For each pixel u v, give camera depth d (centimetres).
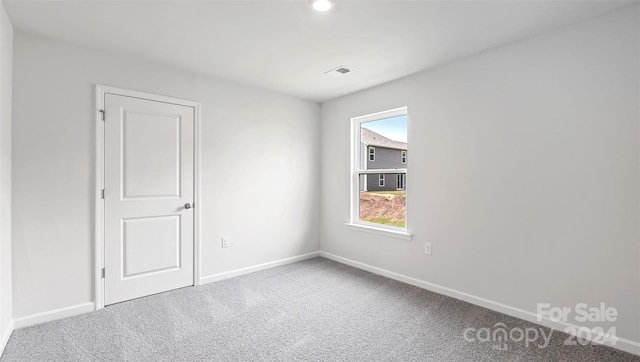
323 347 204
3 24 194
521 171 241
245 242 354
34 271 230
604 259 204
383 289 307
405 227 332
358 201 392
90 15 205
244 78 331
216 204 330
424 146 308
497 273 256
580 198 214
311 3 192
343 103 398
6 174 207
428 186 304
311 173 423
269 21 214
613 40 200
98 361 187
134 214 277
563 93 220
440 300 280
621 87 197
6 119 206
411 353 198
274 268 375
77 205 249
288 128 395
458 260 282
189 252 311
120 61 269
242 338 215
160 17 208
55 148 239
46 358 189
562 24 216
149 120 285
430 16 206
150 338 214
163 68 293
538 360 189
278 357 193
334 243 413
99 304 258
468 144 273
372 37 237
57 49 241
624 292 197
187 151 308
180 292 296
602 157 205
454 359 191
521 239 242
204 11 201
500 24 216
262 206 370
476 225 269
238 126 347
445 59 279
